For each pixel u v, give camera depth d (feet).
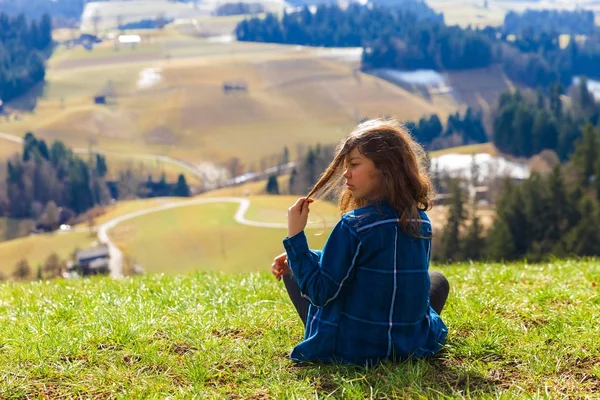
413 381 13.78
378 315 14.20
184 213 595.47
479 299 20.58
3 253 541.34
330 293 13.71
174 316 19.22
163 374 14.69
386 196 13.82
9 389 14.05
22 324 18.93
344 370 14.38
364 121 14.49
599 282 24.79
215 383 14.34
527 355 15.46
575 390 13.71
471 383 14.23
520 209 271.28
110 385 14.30
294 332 17.78
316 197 14.20
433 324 15.62
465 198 305.94
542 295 21.20
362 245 13.64
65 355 16.01
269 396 13.75
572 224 267.80
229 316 19.16
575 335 16.89
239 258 477.77
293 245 13.79
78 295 23.89
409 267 13.97
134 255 502.79
